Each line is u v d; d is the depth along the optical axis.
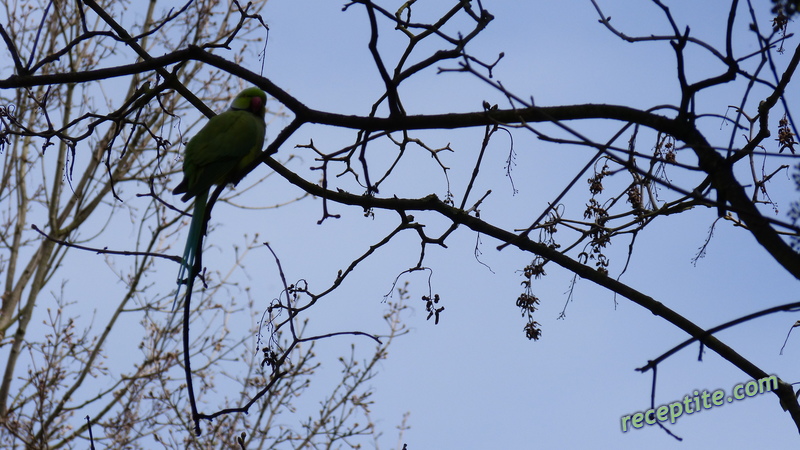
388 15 6.86
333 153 8.09
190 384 6.88
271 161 9.53
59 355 19.91
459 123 6.98
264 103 11.68
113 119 9.04
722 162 6.45
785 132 8.80
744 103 6.21
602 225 9.29
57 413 19.84
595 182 9.58
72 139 8.95
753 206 6.34
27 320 22.27
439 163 9.47
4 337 22.30
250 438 18.33
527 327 9.20
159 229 22.14
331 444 18.47
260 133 10.99
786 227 5.21
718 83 6.27
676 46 6.27
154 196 8.80
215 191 7.93
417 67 6.93
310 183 9.47
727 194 6.42
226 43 8.20
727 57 6.16
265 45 8.66
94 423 20.11
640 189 9.41
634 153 5.73
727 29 6.13
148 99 9.05
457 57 6.93
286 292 7.65
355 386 18.78
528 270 9.27
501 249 6.64
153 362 20.75
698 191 8.50
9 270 22.84
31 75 8.20
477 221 9.09
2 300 22.62
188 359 7.00
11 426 19.56
